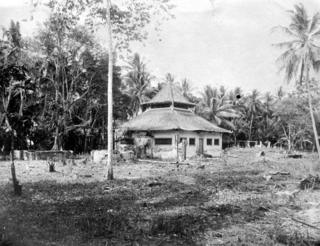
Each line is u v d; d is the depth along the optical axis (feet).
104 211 35.96
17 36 104.06
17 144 116.67
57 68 127.85
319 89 153.99
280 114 170.40
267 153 134.82
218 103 193.67
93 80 146.72
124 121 173.37
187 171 79.15
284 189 53.98
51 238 26.03
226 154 135.13
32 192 46.29
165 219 32.91
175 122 135.54
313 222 34.12
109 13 67.97
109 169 63.00
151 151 133.49
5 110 49.75
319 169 82.07
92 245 25.35
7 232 25.34
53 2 59.62
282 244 27.81
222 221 33.76
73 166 85.35
